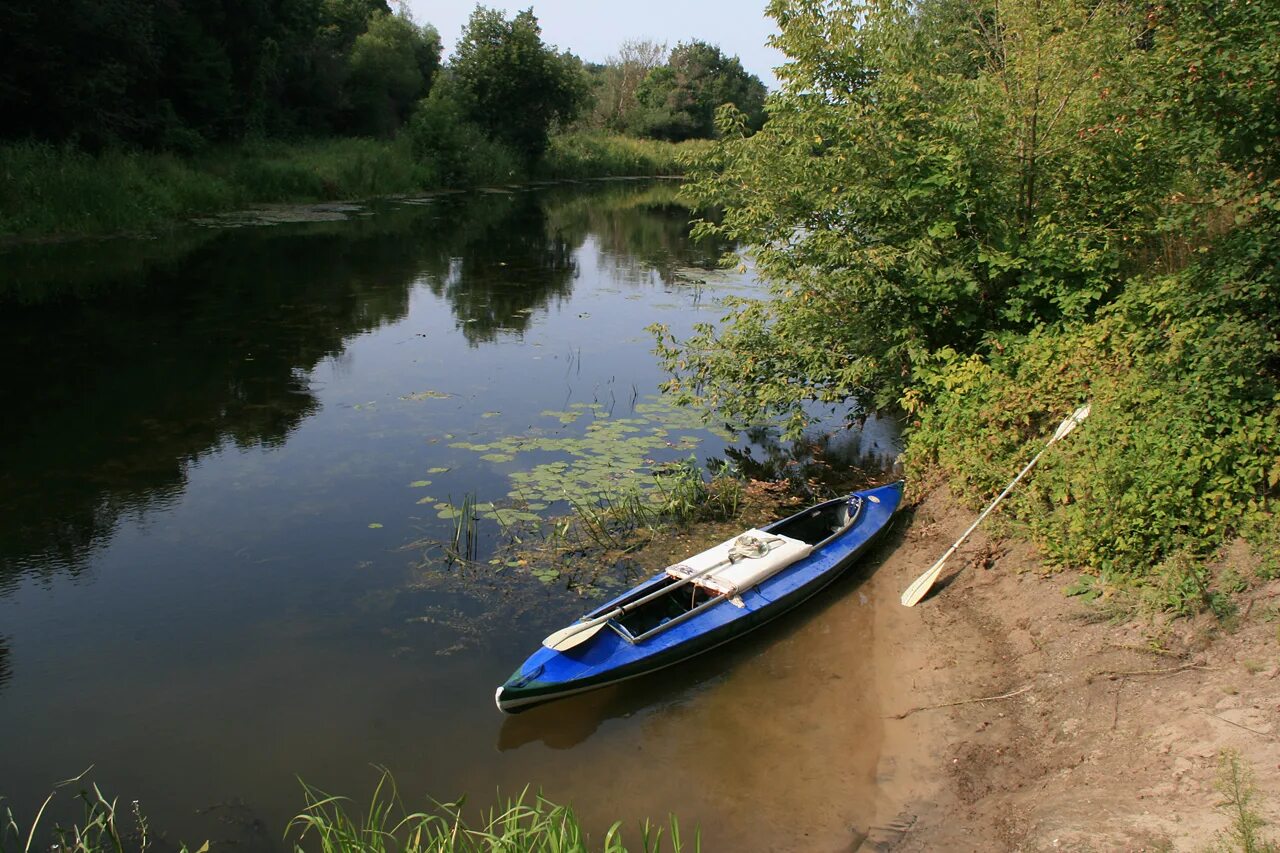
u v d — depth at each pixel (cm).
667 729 596
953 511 854
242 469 995
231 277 2005
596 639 639
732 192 1082
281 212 3006
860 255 933
